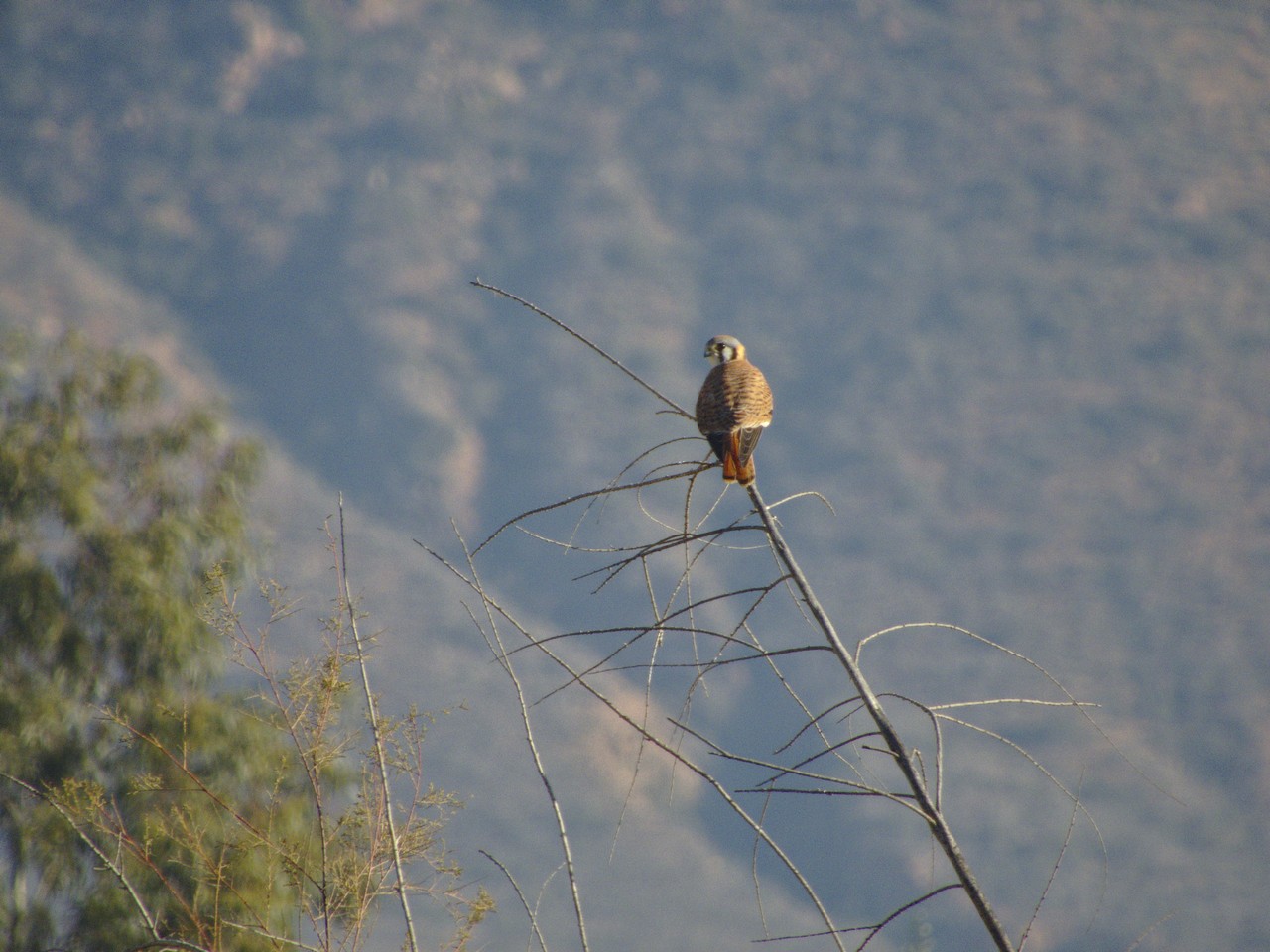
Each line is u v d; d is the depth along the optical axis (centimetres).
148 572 1542
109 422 1689
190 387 11612
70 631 1497
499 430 11256
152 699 1386
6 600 1499
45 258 12581
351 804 641
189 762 1282
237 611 661
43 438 1631
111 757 1416
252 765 1291
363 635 686
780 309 13162
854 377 12181
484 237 13962
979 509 10269
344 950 595
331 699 618
